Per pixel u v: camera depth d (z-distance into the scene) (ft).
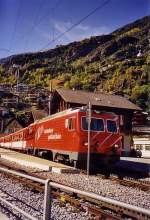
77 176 64.03
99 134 74.79
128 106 194.59
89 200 37.55
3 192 43.98
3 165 81.97
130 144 188.34
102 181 58.59
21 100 183.62
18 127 277.44
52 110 201.46
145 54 613.93
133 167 91.40
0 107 278.87
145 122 213.05
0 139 230.07
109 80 583.17
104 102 192.44
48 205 21.36
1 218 28.78
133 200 42.04
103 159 74.69
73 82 527.40
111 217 29.14
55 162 84.99
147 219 29.27
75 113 75.51
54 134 89.15
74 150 74.38
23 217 30.14
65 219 30.32
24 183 50.96
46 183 21.47
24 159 92.43
